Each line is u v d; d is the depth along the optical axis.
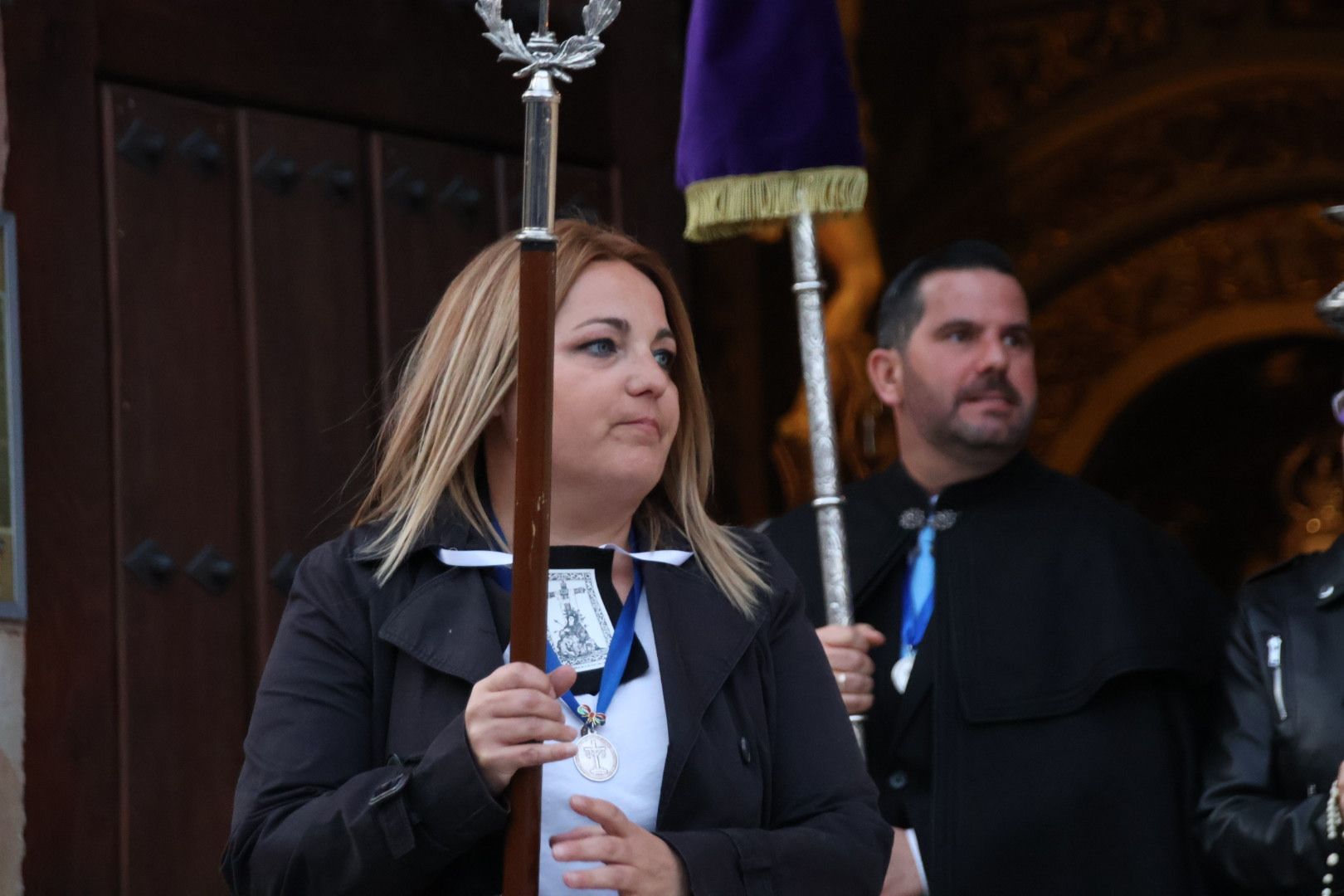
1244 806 10.74
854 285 25.91
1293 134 28.28
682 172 12.06
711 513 8.29
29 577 10.88
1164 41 28.41
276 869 6.81
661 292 7.90
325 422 12.70
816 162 11.82
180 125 12.17
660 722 7.32
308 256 12.82
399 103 13.59
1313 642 10.92
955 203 29.02
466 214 13.98
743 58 11.89
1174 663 11.99
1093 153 29.00
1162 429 31.88
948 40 29.06
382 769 6.88
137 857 11.20
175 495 11.77
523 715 6.58
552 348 6.79
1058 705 11.96
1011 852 11.70
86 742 11.05
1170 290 29.75
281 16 12.88
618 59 15.31
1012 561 12.49
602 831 6.80
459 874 7.05
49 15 11.45
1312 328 29.09
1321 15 27.77
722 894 6.88
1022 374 12.81
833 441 11.90
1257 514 31.88
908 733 12.19
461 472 7.64
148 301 11.80
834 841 7.34
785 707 7.76
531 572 6.73
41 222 11.24
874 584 12.75
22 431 10.93
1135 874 11.64
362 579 7.37
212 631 11.81
